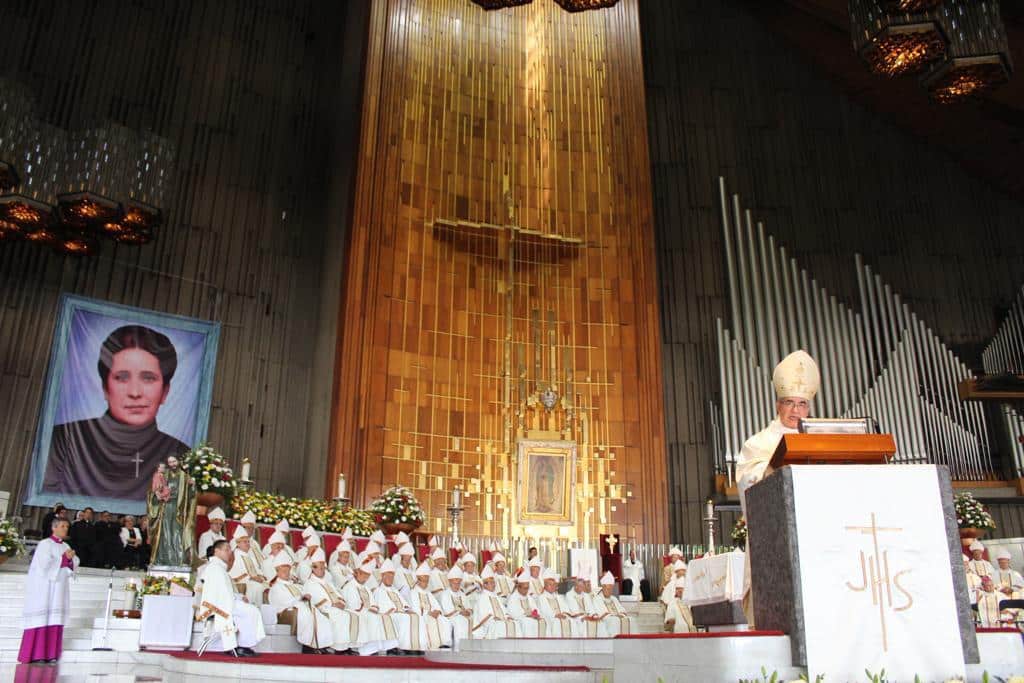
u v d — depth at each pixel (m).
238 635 9.21
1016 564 15.15
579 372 20.06
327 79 20.73
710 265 21.33
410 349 18.77
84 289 16.45
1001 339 20.06
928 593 3.88
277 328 18.67
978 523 14.03
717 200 21.80
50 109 16.67
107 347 16.44
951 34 14.05
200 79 18.81
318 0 21.03
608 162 21.70
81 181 14.73
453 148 20.64
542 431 19.27
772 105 22.66
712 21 23.27
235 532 11.40
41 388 15.55
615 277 20.86
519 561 18.17
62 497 15.32
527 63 22.12
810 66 22.86
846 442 4.21
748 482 5.27
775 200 21.78
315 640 10.52
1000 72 13.88
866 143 22.27
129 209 15.19
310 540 12.14
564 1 15.90
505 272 20.36
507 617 12.72
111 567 12.97
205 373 17.42
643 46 23.02
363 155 19.03
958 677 3.78
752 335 20.31
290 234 19.36
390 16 20.36
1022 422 18.84
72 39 17.23
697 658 4.09
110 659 9.35
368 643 11.09
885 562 3.92
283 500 13.92
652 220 20.97
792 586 3.90
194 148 18.39
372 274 18.47
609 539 18.12
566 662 8.65
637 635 4.47
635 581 17.73
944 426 19.30
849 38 20.75
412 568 13.23
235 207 18.69
